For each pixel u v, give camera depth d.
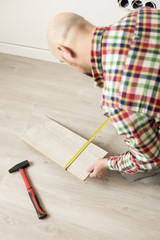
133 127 0.70
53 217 1.36
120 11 1.55
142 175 1.26
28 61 2.03
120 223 1.34
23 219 1.36
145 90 0.67
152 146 0.76
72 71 1.95
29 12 1.69
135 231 1.31
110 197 1.41
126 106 0.68
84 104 1.77
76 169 1.39
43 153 1.47
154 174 1.23
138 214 1.36
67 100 1.79
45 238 1.31
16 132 1.65
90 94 1.82
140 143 0.74
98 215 1.36
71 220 1.35
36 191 1.44
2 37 1.95
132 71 0.67
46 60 2.03
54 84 1.88
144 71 0.67
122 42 0.69
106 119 1.69
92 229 1.32
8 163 1.54
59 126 1.58
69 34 0.73
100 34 0.71
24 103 1.78
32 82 1.89
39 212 1.35
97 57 0.71
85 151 1.46
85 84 1.87
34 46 1.95
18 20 1.77
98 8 1.57
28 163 1.49
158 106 0.68
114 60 0.69
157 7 1.49
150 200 1.40
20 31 1.85
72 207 1.39
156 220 1.34
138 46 0.68
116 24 0.72
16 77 1.92
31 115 1.72
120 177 1.46
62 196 1.42
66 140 1.51
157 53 0.67
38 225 1.34
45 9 1.64
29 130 1.56
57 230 1.33
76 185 1.45
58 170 1.50
